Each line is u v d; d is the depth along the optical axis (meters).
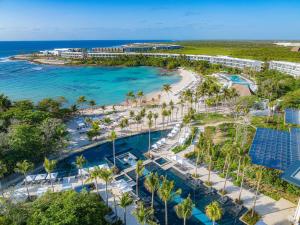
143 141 81.31
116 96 142.62
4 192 53.31
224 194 52.78
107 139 82.25
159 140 79.88
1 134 62.22
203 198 52.16
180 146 74.44
